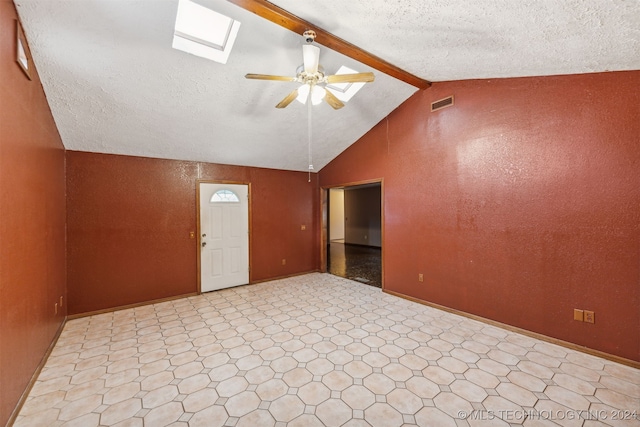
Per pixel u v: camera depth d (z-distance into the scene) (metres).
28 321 2.13
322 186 5.90
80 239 3.59
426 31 2.29
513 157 3.05
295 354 2.64
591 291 2.57
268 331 3.15
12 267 1.87
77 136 3.35
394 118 4.32
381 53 2.86
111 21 2.12
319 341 2.90
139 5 2.04
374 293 4.56
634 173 2.35
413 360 2.52
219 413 1.88
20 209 2.02
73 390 2.14
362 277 5.64
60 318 3.18
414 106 4.04
